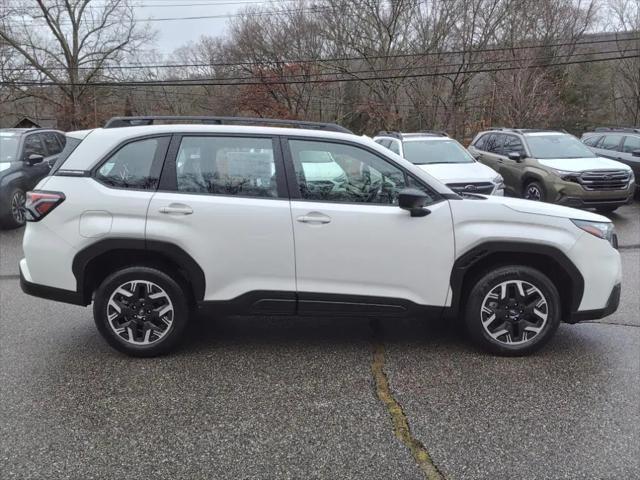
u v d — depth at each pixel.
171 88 42.81
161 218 3.94
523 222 4.01
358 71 36.56
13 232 9.63
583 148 11.43
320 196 4.02
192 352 4.30
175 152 4.05
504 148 12.39
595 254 4.06
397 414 3.35
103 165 4.05
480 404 3.46
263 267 3.99
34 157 10.14
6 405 3.46
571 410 3.38
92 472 2.79
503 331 4.13
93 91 37.00
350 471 2.80
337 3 36.16
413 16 34.62
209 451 2.98
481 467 2.82
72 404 3.48
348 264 3.99
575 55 33.72
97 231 3.93
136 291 4.08
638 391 3.62
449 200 4.05
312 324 4.93
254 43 41.12
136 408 3.43
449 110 34.31
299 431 3.17
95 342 4.51
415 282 4.03
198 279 3.99
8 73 34.41
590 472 2.77
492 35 33.53
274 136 4.07
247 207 3.95
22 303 5.58
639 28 33.78
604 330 4.72
